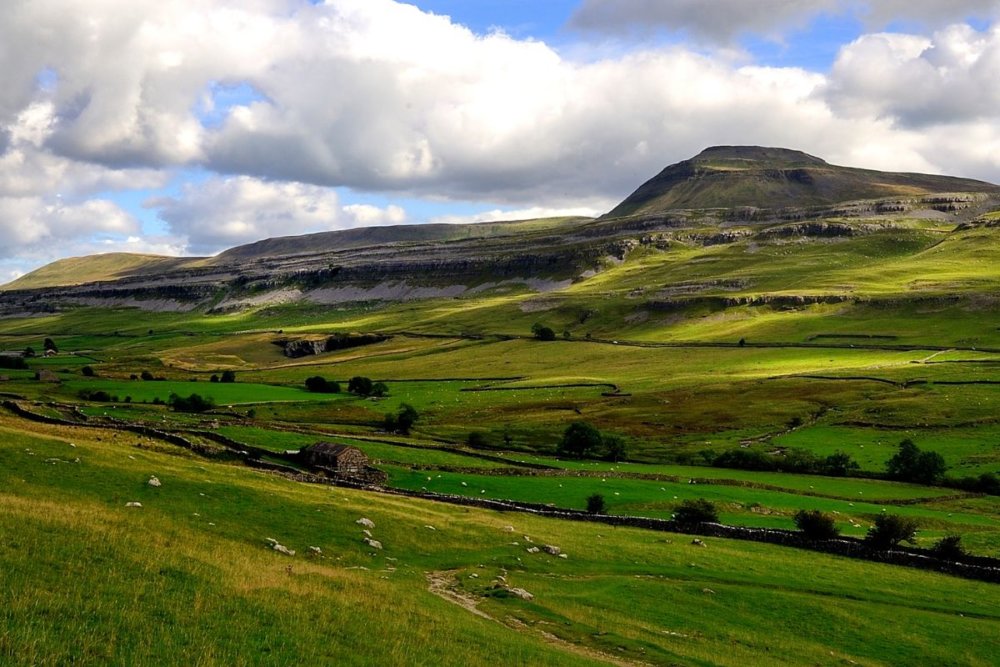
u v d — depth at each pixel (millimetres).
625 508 90000
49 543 34750
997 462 128625
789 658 43812
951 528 91375
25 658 23344
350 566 49219
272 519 56000
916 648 48062
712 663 39906
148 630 27953
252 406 173375
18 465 55719
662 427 165000
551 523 77062
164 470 64188
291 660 28438
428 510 72500
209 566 37906
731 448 144000
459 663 32125
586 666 35469
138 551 37000
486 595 47406
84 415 126000
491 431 156875
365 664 29797
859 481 120312
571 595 50344
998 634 51719
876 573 66188
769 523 87500
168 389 192125
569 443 138250
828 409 175375
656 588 54406
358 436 133250
